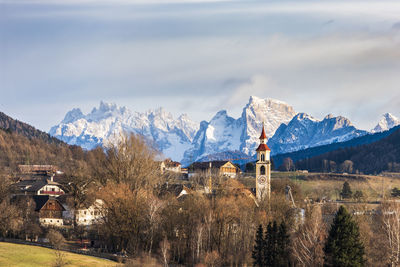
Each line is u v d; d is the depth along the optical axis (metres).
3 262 183.88
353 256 179.38
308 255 191.25
